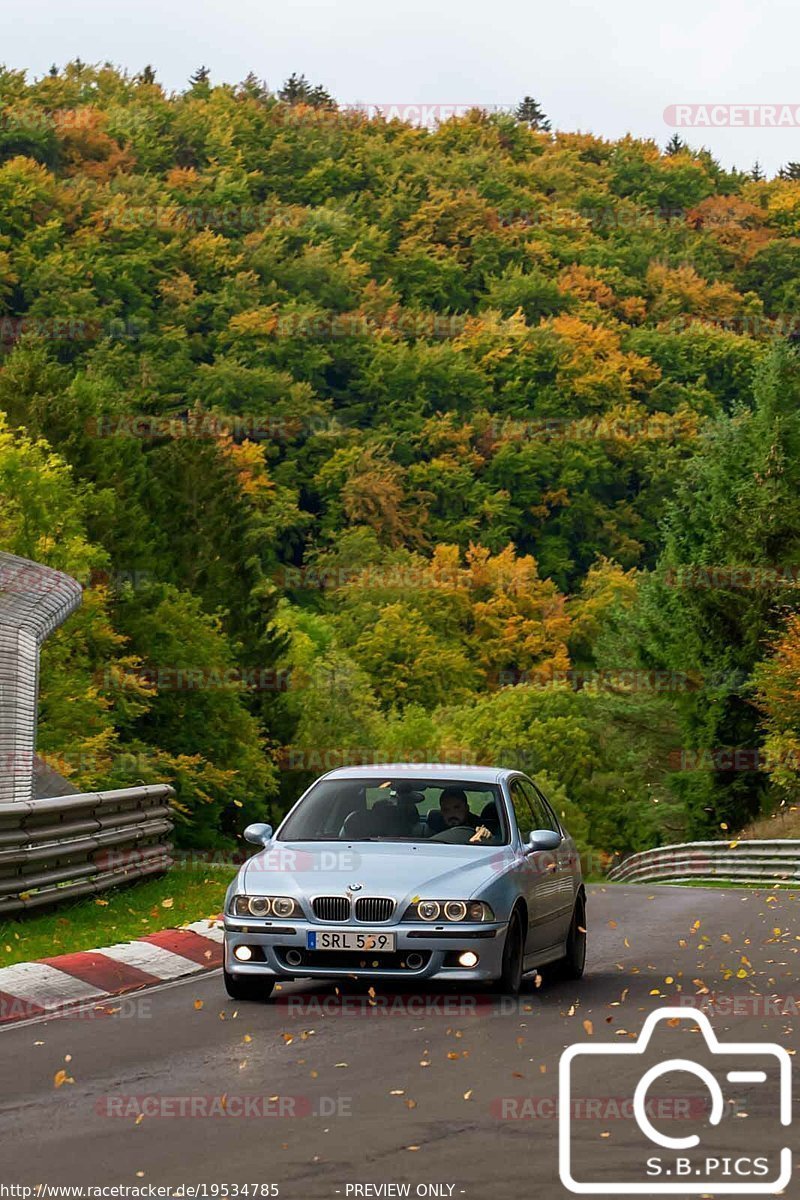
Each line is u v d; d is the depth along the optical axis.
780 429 94.44
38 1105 11.19
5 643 44.62
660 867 68.25
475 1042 13.77
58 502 75.38
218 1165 9.34
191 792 83.44
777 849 54.94
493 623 181.50
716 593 89.56
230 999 16.77
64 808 23.44
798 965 20.12
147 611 88.44
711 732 89.94
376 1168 9.22
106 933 21.09
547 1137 10.02
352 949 16.02
